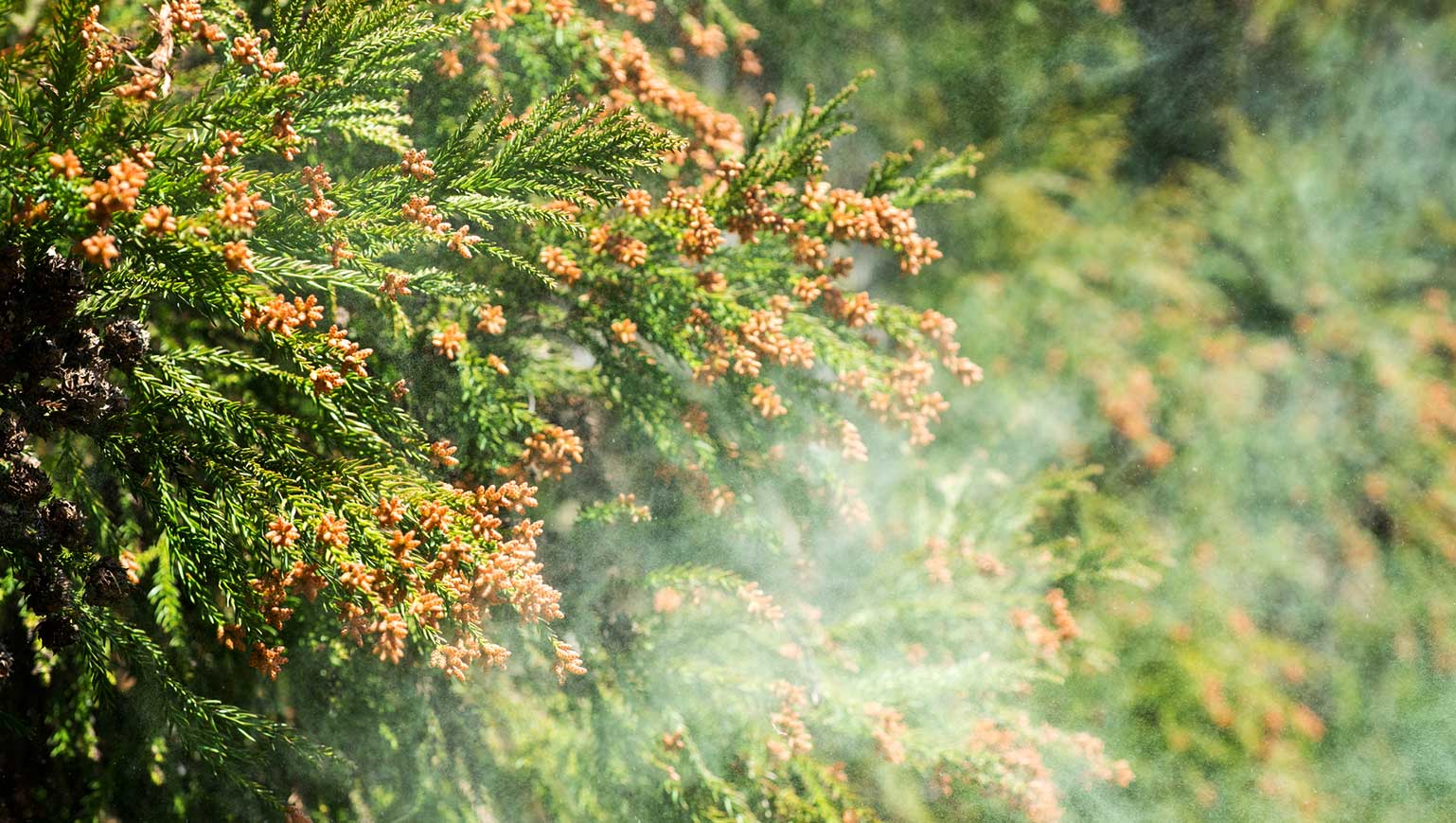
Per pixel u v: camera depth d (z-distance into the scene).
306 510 2.19
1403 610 3.60
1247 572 3.61
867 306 2.47
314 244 2.21
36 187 2.11
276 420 2.21
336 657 2.42
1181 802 2.94
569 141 2.27
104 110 2.15
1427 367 3.99
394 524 2.20
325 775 2.46
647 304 2.43
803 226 2.44
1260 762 3.01
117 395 2.20
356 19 2.23
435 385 2.42
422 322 2.41
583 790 2.47
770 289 2.49
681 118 2.49
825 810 2.48
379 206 2.24
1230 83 4.38
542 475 2.40
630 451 2.54
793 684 2.54
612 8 2.51
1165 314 3.90
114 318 2.21
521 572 2.20
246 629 2.21
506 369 2.39
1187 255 4.05
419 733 2.47
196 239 2.12
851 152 3.70
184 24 2.18
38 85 2.16
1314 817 3.03
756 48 3.31
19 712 2.43
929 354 2.48
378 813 2.46
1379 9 4.38
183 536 2.20
